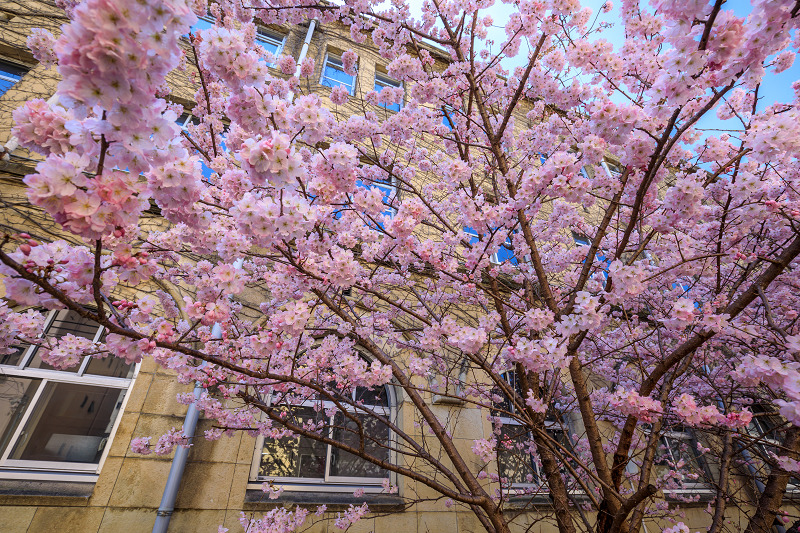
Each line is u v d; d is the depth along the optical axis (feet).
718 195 11.89
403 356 16.71
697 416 7.16
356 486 14.24
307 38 28.17
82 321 13.48
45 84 17.49
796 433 11.90
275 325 7.64
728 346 13.48
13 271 4.83
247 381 9.61
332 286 8.54
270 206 5.95
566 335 7.37
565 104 11.93
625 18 10.63
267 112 5.73
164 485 11.57
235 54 5.20
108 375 12.94
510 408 17.39
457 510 14.35
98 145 4.30
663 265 14.71
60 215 3.99
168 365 8.05
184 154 5.06
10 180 14.01
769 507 11.82
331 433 14.94
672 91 6.50
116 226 4.47
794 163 12.43
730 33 5.55
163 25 3.50
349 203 8.79
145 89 3.72
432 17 14.33
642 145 7.80
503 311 12.25
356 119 12.43
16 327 7.01
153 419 12.35
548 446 10.17
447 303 15.51
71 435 11.82
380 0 12.89
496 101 16.63
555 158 7.90
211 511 11.74
